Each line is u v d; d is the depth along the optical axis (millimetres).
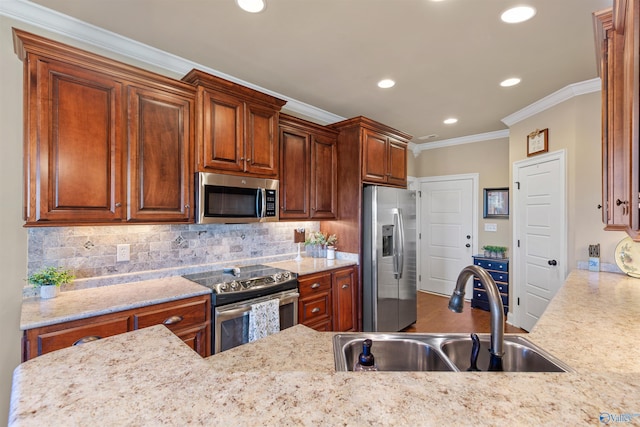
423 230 5473
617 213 1199
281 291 2584
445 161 5219
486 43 2250
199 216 2311
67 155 1805
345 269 3236
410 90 3102
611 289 2146
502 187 4609
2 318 1833
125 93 2020
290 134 3094
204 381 632
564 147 3131
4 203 1849
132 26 2078
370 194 3379
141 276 2383
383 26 2053
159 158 2168
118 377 645
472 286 4777
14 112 1884
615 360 1073
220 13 1934
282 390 600
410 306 3840
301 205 3182
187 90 2303
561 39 2191
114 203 1969
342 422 505
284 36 2180
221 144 2447
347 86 3016
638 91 917
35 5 1882
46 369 676
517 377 650
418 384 623
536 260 3516
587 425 489
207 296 2160
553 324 1436
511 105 3520
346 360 1156
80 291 2080
